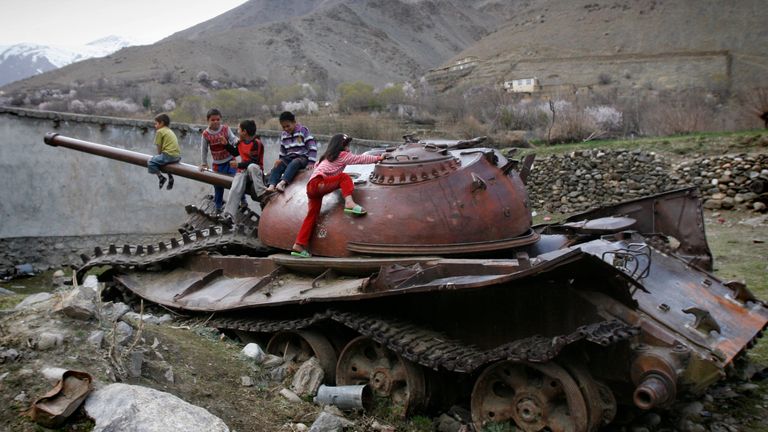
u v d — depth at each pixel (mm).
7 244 11969
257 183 8023
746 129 19516
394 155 6188
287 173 7070
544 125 24812
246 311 6633
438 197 5848
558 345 4172
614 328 4336
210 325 6750
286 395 5418
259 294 6383
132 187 13609
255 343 6363
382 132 24656
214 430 4184
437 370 4938
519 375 4801
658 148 17016
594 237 6590
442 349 5082
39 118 12359
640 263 5938
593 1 72000
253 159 8328
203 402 4844
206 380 5207
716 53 48812
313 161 7324
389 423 5234
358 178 6410
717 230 13445
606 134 21969
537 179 17688
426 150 6176
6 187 11977
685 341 4688
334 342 6047
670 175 16094
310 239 6242
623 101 32125
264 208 7242
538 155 18312
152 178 13914
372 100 35438
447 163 6047
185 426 4078
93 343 4879
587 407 4430
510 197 6266
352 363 5723
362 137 23891
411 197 5867
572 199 17172
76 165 12820
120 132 13461
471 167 6156
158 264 8195
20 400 4164
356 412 5328
